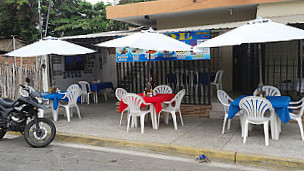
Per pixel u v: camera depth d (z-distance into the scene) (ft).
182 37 26.63
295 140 18.61
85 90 37.06
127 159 17.11
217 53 36.94
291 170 14.78
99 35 30.01
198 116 27.02
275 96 21.45
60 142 21.30
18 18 54.70
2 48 43.21
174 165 15.94
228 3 29.84
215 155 16.61
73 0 62.59
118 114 29.68
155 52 27.66
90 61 45.91
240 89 36.96
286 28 17.60
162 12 33.22
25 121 20.47
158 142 19.04
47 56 37.42
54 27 59.26
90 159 17.16
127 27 58.85
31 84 36.68
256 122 17.95
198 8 31.35
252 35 17.12
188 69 31.30
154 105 22.12
